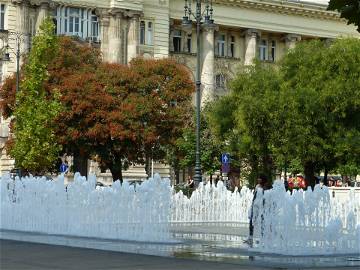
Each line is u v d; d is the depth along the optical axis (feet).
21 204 150.00
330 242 108.88
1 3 341.62
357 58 250.37
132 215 128.67
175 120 287.69
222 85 420.36
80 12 361.10
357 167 303.68
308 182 258.98
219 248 111.55
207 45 411.13
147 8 383.24
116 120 274.16
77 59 283.79
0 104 290.76
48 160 252.42
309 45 265.54
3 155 333.62
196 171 206.28
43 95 253.03
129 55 371.56
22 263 85.15
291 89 247.91
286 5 435.53
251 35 429.79
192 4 401.29
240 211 201.26
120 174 288.71
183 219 198.29
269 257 99.55
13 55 339.36
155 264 85.46
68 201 139.54
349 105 244.83
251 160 286.05
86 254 97.55
